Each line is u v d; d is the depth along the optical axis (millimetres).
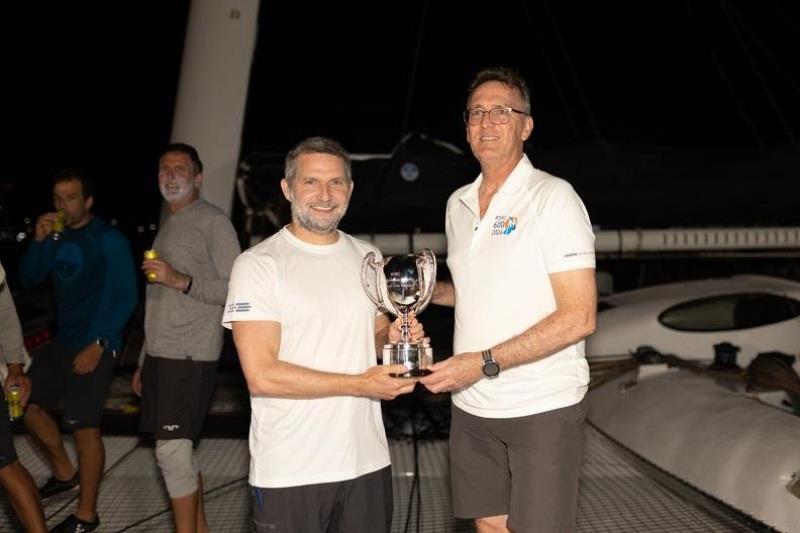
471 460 2398
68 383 3414
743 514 3109
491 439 2332
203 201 3150
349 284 2062
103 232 3449
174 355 2959
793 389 4102
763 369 4320
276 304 2004
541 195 2217
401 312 2137
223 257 3021
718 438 3480
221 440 4738
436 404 5395
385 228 5105
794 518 2896
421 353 2006
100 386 3367
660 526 3381
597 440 4715
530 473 2230
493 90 2271
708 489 3322
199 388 2994
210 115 5492
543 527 2211
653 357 4719
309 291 2016
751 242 5301
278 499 1979
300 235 2088
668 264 7410
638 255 5363
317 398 1987
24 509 2711
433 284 2109
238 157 5488
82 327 3447
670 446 3689
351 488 2033
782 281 5574
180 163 3088
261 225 5211
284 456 1984
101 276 3424
